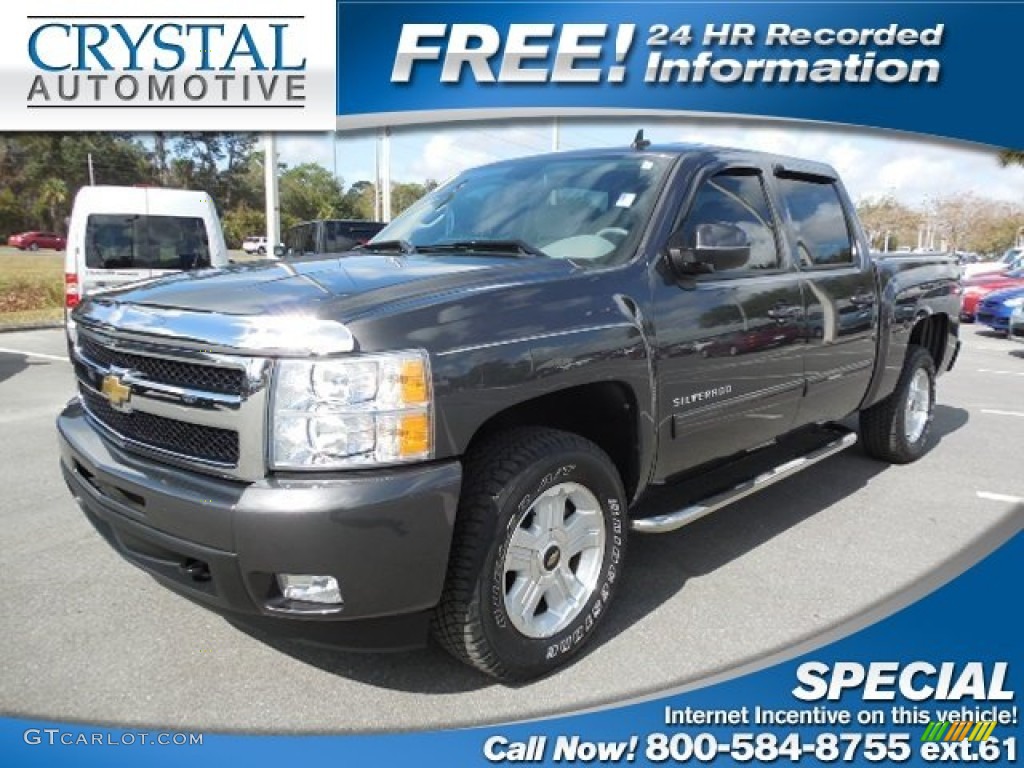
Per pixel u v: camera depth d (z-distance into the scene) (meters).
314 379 2.34
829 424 5.22
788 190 4.35
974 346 14.21
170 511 2.48
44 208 62.12
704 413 3.48
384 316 2.44
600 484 3.01
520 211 3.74
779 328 3.88
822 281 4.29
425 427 2.43
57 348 11.53
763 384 3.84
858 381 4.80
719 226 3.23
